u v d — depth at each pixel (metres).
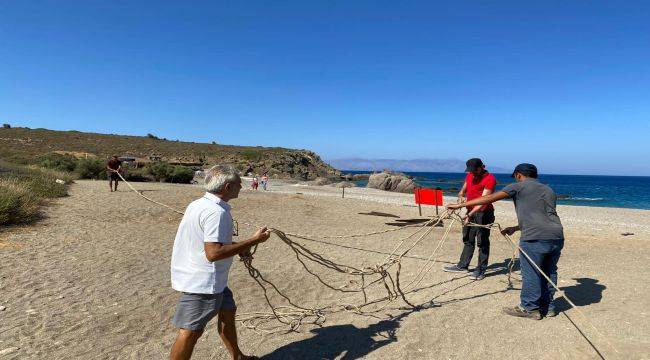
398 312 5.52
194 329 3.37
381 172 50.56
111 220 11.92
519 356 4.21
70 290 5.73
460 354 4.25
